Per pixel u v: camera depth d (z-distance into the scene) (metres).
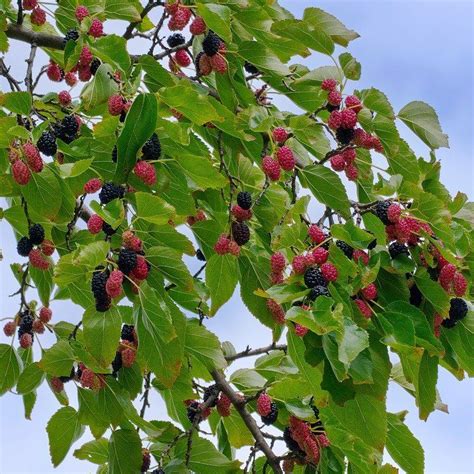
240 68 2.12
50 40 2.21
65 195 2.07
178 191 2.07
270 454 2.08
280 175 2.04
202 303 2.23
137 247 1.91
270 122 2.01
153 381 2.23
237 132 2.12
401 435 2.06
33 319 2.29
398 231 1.89
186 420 2.31
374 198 2.10
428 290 1.90
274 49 2.17
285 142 2.11
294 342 1.88
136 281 1.92
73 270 1.90
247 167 2.20
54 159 2.11
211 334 2.12
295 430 2.04
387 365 1.86
